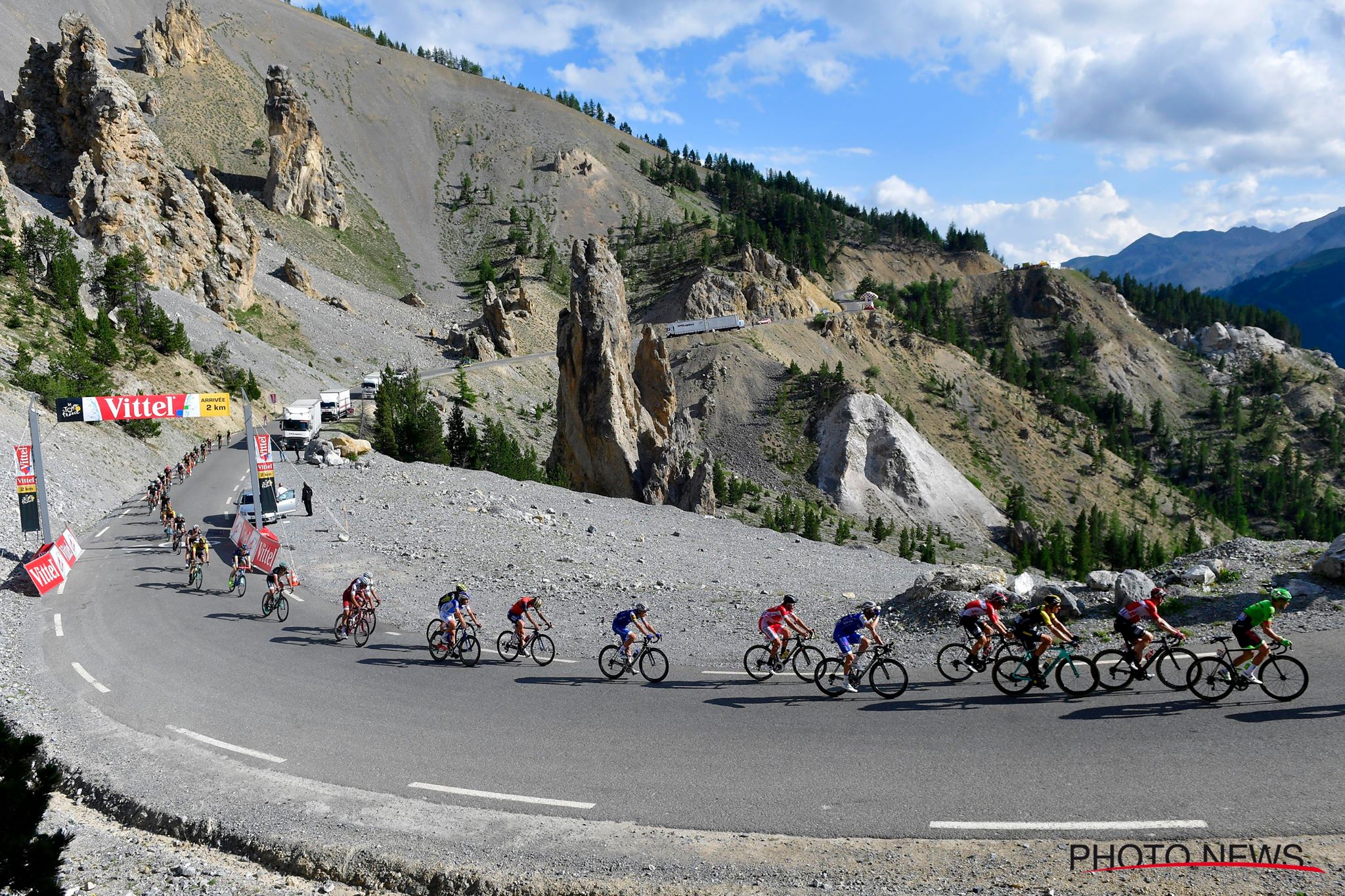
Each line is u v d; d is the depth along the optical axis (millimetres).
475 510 45438
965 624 16109
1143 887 8875
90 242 103500
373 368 140125
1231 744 12398
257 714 16172
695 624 21953
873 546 128875
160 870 10875
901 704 15172
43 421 50594
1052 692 15258
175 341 83750
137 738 15148
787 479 162125
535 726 14977
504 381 157000
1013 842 10086
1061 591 18812
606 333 85375
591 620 22641
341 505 45750
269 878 10734
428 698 16812
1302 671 13758
